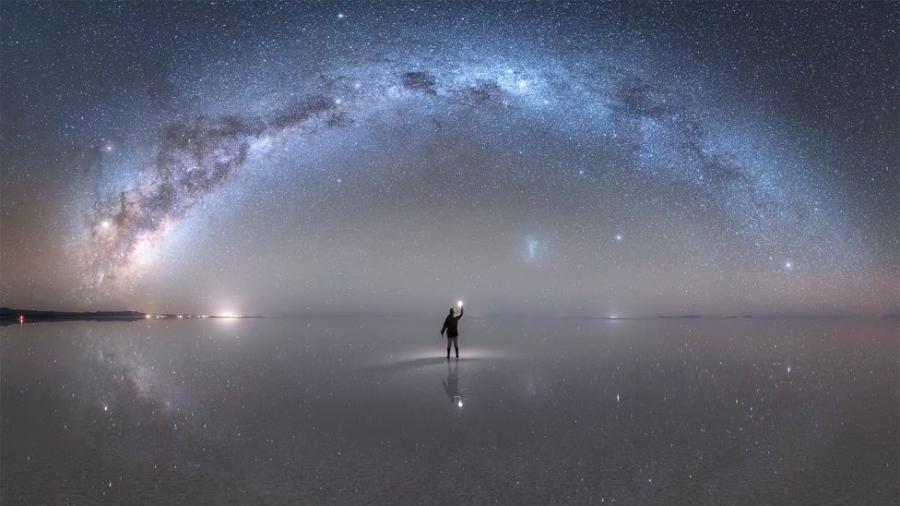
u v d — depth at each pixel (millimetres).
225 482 4531
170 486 4441
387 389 9102
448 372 11250
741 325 40281
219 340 21469
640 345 18438
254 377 10625
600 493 4203
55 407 7707
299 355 15125
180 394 8711
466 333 27625
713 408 7426
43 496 4230
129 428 6445
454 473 4707
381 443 5691
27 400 8250
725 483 4406
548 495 4168
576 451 5359
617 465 4891
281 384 9703
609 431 6156
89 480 4605
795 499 4039
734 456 5164
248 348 17562
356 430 6258
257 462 5074
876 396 8297
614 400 8023
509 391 8859
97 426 6555
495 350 16531
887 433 6020
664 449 5410
